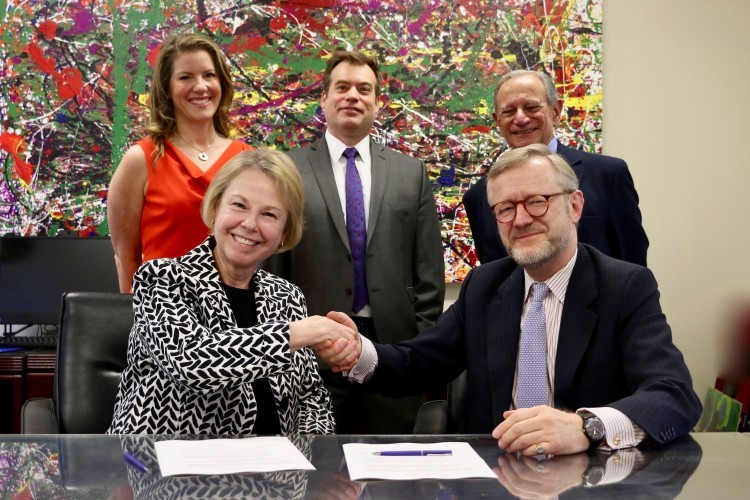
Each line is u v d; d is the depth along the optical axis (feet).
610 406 4.82
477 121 11.70
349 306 8.67
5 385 10.06
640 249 8.44
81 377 6.15
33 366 10.01
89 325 6.31
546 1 11.69
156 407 5.41
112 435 4.89
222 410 5.50
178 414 5.41
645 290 5.74
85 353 6.23
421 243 9.21
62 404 6.05
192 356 5.11
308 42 11.54
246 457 4.31
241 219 5.66
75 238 11.04
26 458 4.29
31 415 6.01
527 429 4.51
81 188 11.31
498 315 6.11
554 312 5.93
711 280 12.09
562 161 5.95
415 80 11.65
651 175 12.03
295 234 6.12
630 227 8.43
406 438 4.88
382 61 11.62
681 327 12.04
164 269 5.64
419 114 11.66
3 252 10.98
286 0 11.50
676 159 12.06
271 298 6.09
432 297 9.07
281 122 11.52
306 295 8.72
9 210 11.25
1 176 11.25
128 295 6.56
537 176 5.83
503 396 5.86
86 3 11.29
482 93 11.69
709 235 12.10
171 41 8.49
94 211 11.32
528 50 11.69
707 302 12.07
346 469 4.10
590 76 11.73
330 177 9.05
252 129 11.50
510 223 5.91
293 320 6.14
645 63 12.00
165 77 8.45
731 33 12.08
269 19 11.49
